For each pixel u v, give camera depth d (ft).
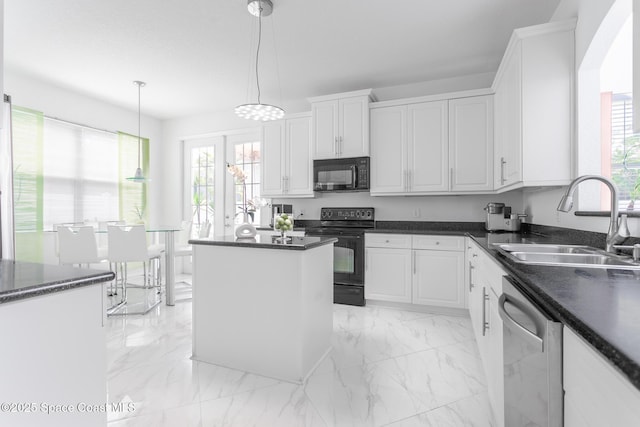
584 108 6.56
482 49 10.02
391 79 12.31
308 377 6.72
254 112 8.56
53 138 12.80
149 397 5.98
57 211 12.92
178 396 6.02
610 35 5.68
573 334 2.40
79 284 3.31
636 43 3.51
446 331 9.21
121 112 15.55
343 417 5.44
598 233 5.81
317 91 13.57
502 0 7.65
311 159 13.12
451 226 12.35
